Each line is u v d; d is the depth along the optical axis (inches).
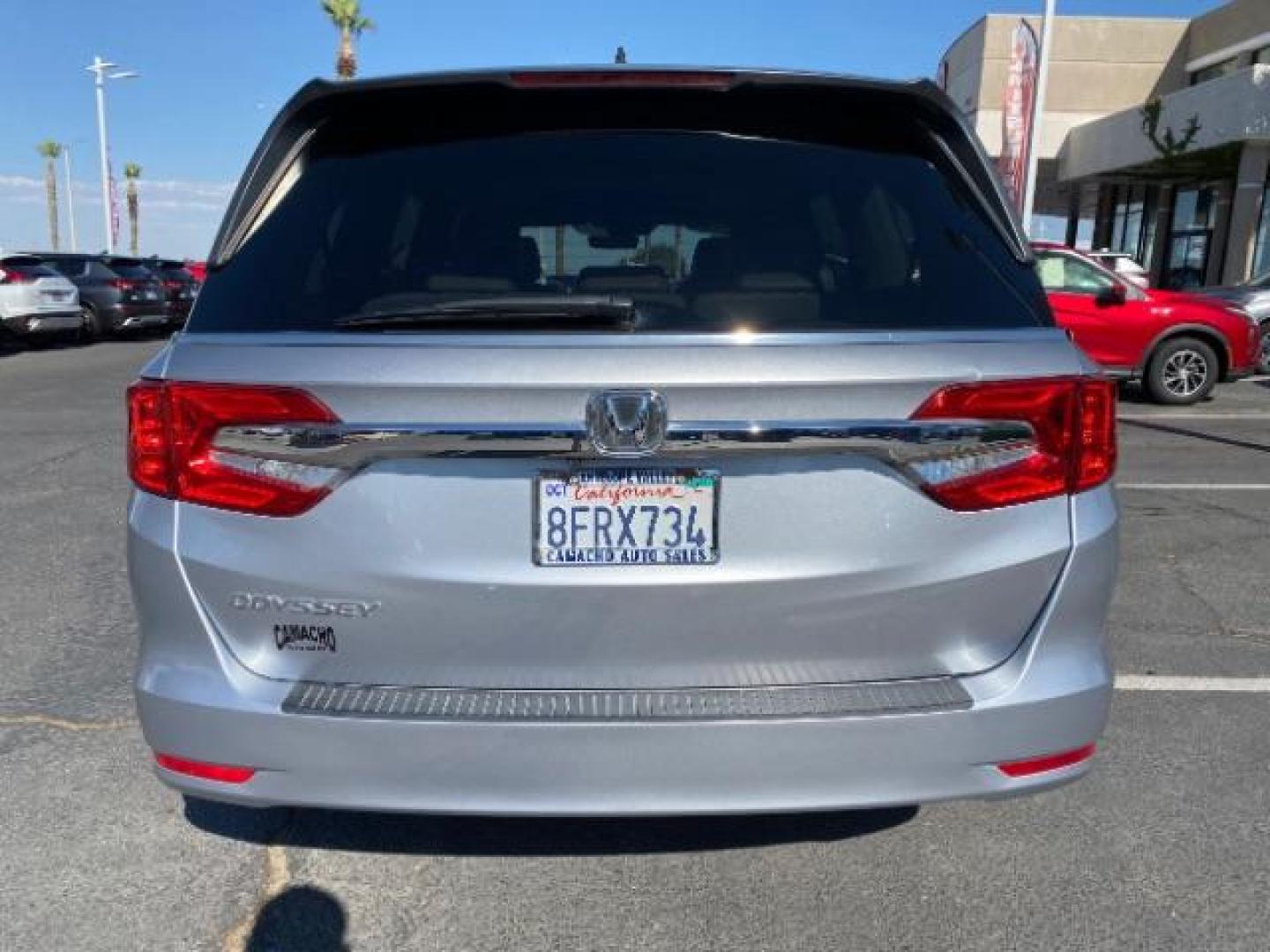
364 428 81.8
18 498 271.0
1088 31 1021.8
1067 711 87.2
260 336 86.7
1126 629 178.1
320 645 85.7
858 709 84.2
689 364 81.4
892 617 85.2
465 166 98.7
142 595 88.4
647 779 84.0
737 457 82.3
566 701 84.8
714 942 98.1
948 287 91.1
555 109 100.6
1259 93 708.0
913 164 100.2
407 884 106.5
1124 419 427.5
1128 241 1106.1
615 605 83.7
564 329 83.9
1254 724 142.8
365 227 95.5
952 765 85.8
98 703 147.9
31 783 125.6
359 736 83.7
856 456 83.3
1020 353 85.8
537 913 102.0
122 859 110.4
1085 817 119.3
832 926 100.4
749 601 84.0
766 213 96.1
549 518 82.9
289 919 101.2
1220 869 109.6
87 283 800.9
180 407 85.4
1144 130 854.5
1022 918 101.7
